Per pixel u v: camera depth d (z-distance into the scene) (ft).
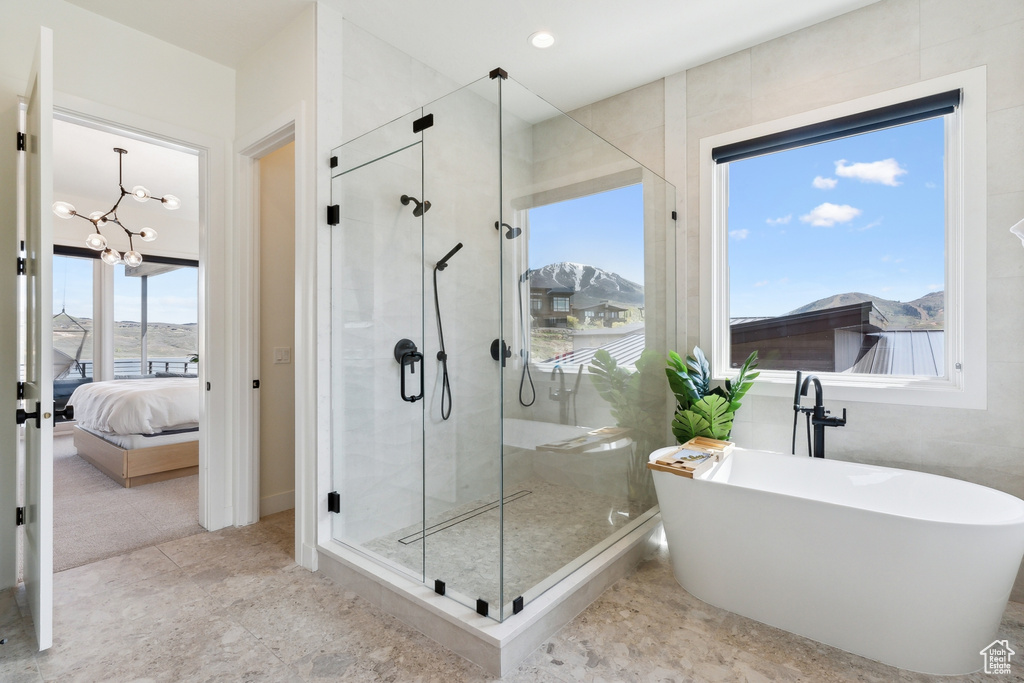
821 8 7.97
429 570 6.50
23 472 7.06
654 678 5.38
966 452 7.11
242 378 9.64
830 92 8.25
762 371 9.12
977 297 7.02
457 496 6.20
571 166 7.00
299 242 8.02
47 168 5.77
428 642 6.00
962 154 7.15
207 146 9.16
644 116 10.34
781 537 6.18
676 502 7.17
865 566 5.63
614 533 8.00
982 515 6.22
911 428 7.53
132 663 5.59
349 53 8.24
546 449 6.53
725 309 9.57
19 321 6.85
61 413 5.93
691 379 8.76
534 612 5.88
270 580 7.54
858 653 5.77
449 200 6.42
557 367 6.77
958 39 7.20
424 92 9.56
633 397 8.60
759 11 8.03
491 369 5.85
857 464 7.33
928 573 5.30
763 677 5.40
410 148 6.98
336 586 7.38
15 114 7.17
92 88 7.84
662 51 9.16
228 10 7.89
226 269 9.50
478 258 6.07
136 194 14.11
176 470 13.30
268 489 10.34
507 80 5.97
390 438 7.18
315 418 7.87
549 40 8.82
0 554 7.08
